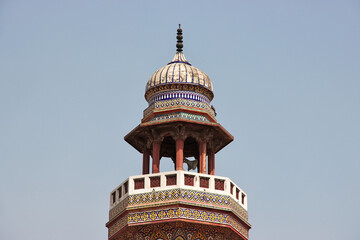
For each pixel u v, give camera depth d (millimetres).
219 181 50375
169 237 48875
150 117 53656
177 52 56844
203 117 53312
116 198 51531
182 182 49312
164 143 55531
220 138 54656
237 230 50688
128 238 50125
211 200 49500
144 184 49875
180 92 53625
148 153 54531
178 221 48406
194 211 48875
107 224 51719
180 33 57594
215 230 49781
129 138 54594
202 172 52281
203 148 52906
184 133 52688
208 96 54906
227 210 49594
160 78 54250
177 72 54188
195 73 54562
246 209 52719
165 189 49219
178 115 52719
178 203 48469
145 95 55344
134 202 49531
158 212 48875
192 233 49156
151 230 49406
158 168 52562
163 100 53625
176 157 52094
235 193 51188
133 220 49188
